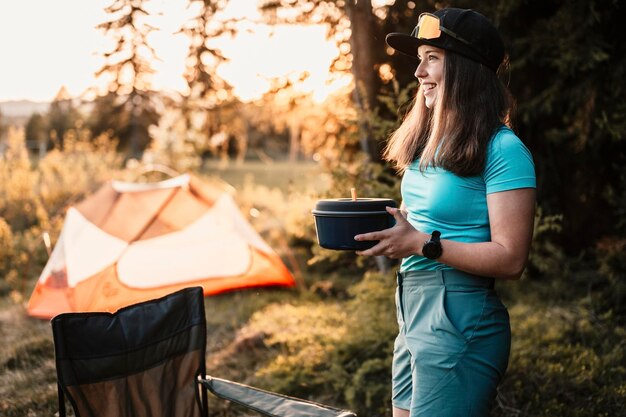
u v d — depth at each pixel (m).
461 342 1.56
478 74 1.58
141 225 4.83
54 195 7.94
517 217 1.50
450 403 1.56
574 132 4.26
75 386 1.91
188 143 8.54
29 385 3.54
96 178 8.51
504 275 1.52
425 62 1.65
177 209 4.98
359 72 3.93
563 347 3.54
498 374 1.60
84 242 4.70
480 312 1.57
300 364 3.40
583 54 3.90
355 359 3.27
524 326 3.82
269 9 3.99
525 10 4.26
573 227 4.75
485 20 1.60
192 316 2.12
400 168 1.87
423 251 1.51
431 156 1.60
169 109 4.59
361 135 3.69
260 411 1.78
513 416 2.94
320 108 4.50
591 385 3.13
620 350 3.54
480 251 1.50
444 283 1.61
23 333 4.34
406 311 1.70
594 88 4.05
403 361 1.77
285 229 6.54
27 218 7.87
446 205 1.59
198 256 4.92
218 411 3.13
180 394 2.07
